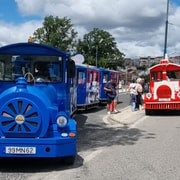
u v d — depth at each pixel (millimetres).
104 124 19312
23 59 11469
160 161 10672
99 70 30188
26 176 9031
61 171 9492
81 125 18875
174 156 11328
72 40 98500
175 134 15695
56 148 9227
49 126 9406
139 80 26391
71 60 11844
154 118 22125
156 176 9070
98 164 10281
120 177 8961
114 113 24219
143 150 12281
